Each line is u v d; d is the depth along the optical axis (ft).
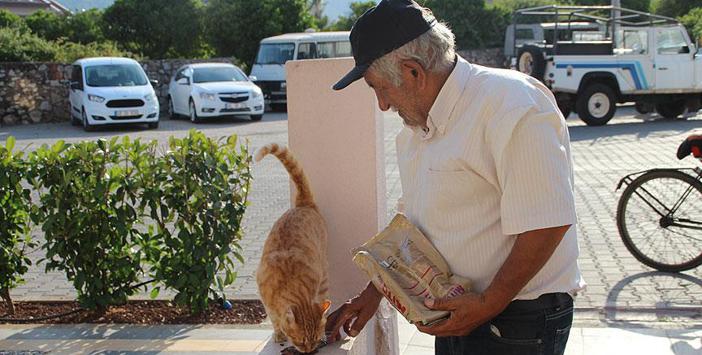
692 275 19.45
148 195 16.43
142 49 98.89
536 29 70.54
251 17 97.40
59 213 16.26
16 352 15.25
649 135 48.73
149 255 17.11
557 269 7.71
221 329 16.39
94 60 65.21
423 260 7.85
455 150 7.36
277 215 28.96
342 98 13.06
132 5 96.99
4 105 69.31
